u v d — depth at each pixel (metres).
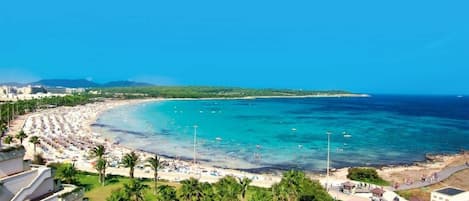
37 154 145.25
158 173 138.38
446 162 179.25
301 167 164.00
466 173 152.88
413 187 129.25
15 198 48.31
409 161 180.38
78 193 59.44
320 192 96.00
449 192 105.25
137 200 89.75
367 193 117.56
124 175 132.62
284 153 191.38
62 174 116.06
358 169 143.25
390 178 146.50
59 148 177.25
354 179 140.50
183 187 87.44
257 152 193.00
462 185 135.38
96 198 106.88
